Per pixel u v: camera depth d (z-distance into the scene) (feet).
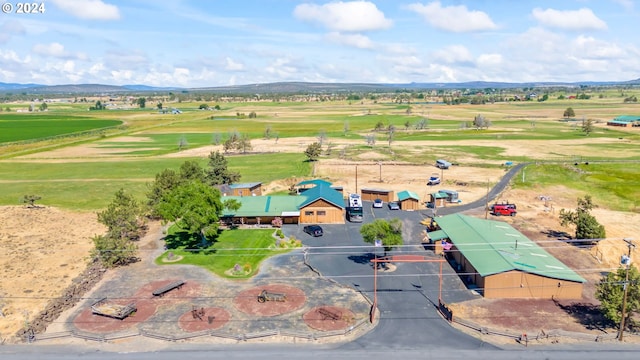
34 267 215.51
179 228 271.08
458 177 409.08
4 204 332.19
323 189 302.86
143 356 144.25
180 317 167.32
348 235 255.70
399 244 207.31
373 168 457.27
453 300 179.01
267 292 179.32
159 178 300.40
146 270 210.18
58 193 366.84
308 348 147.74
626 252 225.76
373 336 154.30
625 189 354.33
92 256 213.46
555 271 182.80
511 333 152.97
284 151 585.63
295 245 238.89
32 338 153.28
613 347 145.59
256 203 284.20
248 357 143.23
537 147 581.12
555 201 329.11
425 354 143.64
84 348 148.97
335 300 180.04
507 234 226.17
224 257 224.74
